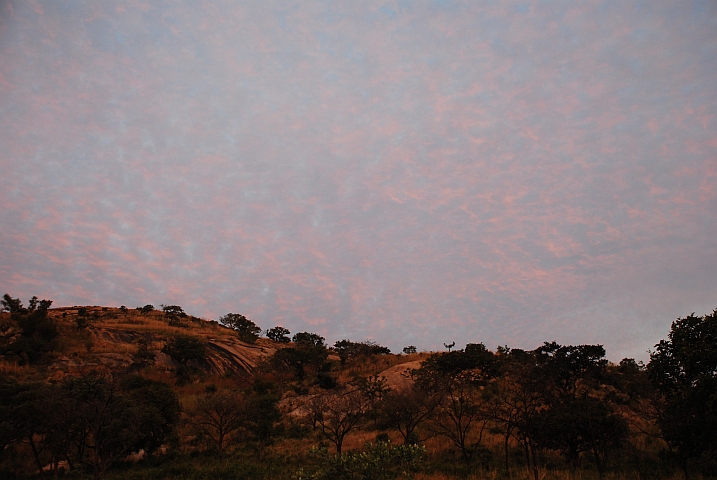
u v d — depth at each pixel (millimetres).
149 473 23359
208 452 28297
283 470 22703
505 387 32594
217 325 92375
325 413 34250
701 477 18062
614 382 32000
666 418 18734
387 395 28422
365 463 13812
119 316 78375
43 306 68875
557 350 34375
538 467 21109
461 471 20828
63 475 23578
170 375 48344
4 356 43125
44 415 22797
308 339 90688
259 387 43031
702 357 16609
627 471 19750
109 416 23344
